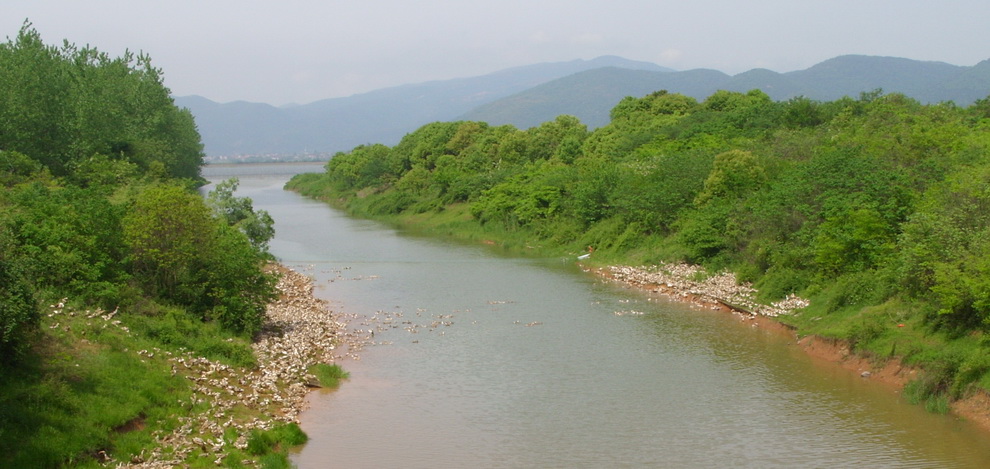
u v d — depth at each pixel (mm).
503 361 39438
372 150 161625
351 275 65250
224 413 29547
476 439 29297
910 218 40906
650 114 116438
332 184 163375
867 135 65812
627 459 27375
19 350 26234
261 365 36188
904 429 29547
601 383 35750
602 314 49469
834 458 27141
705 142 84812
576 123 126000
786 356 39625
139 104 94562
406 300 54562
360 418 31484
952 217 39000
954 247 36406
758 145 74000
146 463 24422
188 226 40125
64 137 76188
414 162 138250
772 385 35094
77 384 27250
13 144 70812
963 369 30938
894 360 35375
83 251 37594
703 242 59625
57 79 76750
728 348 41250
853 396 33344
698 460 27188
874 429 29641
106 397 27312
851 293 42688
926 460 26766
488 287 59281
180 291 40125
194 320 38562
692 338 43375
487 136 130500
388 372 37688
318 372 36781
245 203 69938
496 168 116625
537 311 50625
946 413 30719
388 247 83062
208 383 31953
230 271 41062
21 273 27734
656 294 55781
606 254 69875
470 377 36844
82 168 71375
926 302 37219
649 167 76812
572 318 48500
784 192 54219
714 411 31969
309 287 58406
